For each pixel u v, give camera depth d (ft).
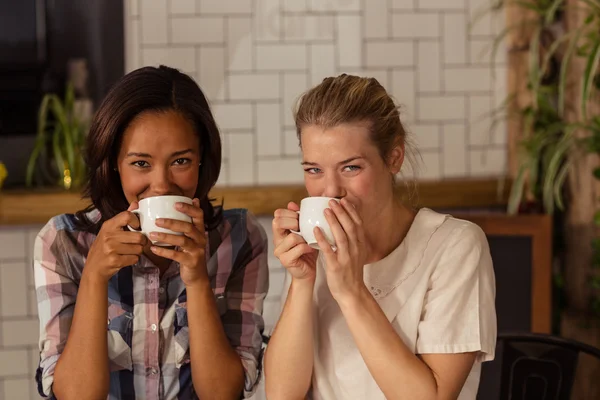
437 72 11.64
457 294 4.92
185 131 4.91
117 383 5.31
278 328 5.06
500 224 10.30
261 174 11.55
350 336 5.11
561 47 10.85
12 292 10.87
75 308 4.91
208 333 4.99
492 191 11.21
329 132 4.62
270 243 11.14
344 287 4.59
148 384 5.32
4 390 10.98
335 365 5.14
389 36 11.55
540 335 5.93
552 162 9.40
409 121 11.66
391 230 5.12
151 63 11.32
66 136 10.64
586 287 10.52
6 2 11.69
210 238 5.57
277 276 11.19
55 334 5.20
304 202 4.59
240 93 11.44
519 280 10.36
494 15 11.64
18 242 10.83
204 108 5.06
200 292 4.96
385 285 5.07
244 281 5.63
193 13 11.30
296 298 4.96
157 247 4.76
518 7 11.22
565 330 10.75
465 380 4.89
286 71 11.47
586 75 8.43
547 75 10.99
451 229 5.12
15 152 11.54
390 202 5.05
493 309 5.01
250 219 5.79
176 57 11.34
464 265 4.99
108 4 12.25
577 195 10.61
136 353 5.30
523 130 11.19
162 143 4.85
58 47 12.34
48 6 12.17
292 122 11.54
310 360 5.04
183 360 5.32
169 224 4.62
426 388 4.65
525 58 11.16
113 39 12.28
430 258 5.06
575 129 9.25
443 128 11.71
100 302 4.84
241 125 11.48
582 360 10.18
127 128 4.87
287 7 11.41
